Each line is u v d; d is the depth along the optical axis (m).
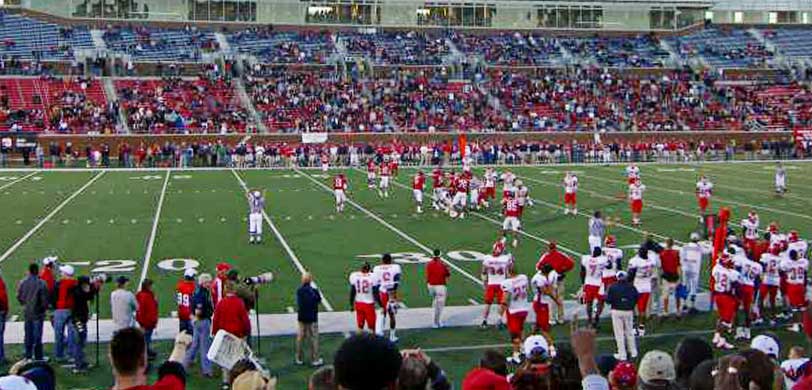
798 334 13.49
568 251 20.38
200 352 11.33
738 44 67.44
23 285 11.61
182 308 11.87
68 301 11.52
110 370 11.38
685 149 49.25
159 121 47.00
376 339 3.79
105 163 43.00
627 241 21.73
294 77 54.69
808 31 70.00
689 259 14.70
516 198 22.20
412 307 14.84
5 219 25.00
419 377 4.54
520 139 50.16
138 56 55.59
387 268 12.53
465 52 61.66
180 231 23.09
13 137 43.66
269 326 13.55
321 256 19.64
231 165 44.38
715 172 41.09
